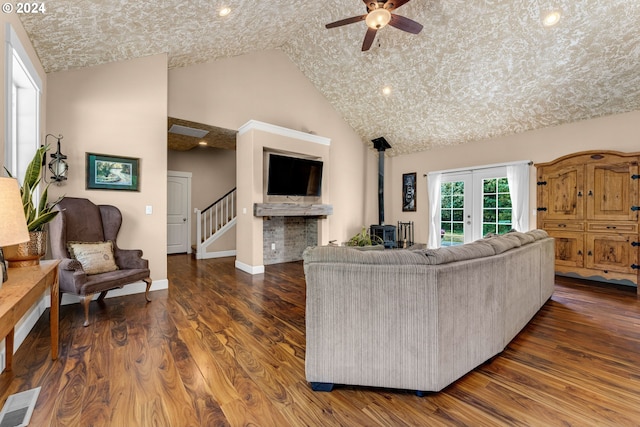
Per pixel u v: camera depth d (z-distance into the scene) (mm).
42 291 1642
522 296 2475
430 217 6059
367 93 5312
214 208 6895
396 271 1596
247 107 4840
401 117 5527
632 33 3078
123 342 2213
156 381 1719
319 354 1652
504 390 1671
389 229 6059
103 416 1424
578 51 3408
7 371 1799
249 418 1429
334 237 6113
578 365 1943
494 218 5180
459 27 3639
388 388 1699
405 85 4797
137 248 3514
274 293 3525
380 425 1390
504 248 2221
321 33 4516
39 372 1796
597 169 3926
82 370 1825
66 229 2877
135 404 1515
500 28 3475
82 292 2504
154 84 3615
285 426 1379
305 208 5074
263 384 1713
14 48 2131
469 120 5008
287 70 5328
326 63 5055
